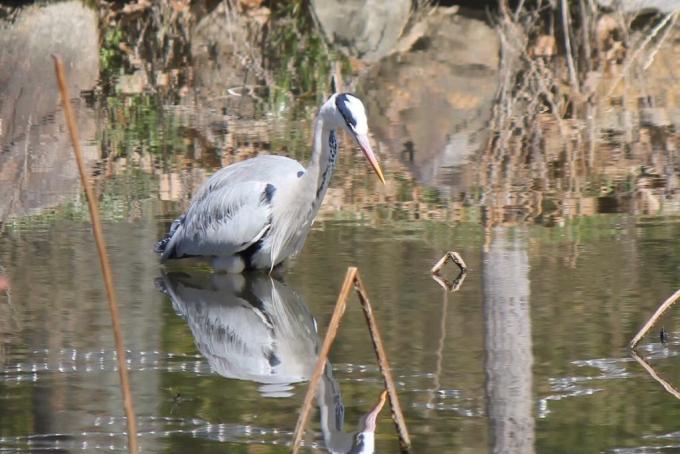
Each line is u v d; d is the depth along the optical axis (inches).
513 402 339.0
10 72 962.7
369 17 1074.1
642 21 1096.8
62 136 768.3
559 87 909.2
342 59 1027.3
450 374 366.6
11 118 837.2
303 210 489.7
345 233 543.8
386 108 842.2
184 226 512.7
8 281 478.3
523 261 458.9
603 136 748.6
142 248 528.1
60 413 339.3
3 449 315.3
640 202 588.1
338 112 472.4
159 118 820.6
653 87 908.6
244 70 999.0
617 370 366.3
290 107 852.6
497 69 981.2
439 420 328.8
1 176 667.4
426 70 982.4
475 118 811.4
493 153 708.0
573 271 471.2
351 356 386.0
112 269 497.0
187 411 340.2
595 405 337.4
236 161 689.0
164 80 968.3
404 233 540.4
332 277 478.3
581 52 1023.6
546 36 1073.5
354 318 426.0
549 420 328.2
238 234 490.0
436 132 761.6
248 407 342.0
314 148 484.1
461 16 1125.1
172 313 439.2
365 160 692.1
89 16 1027.9
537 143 732.7
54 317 433.4
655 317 382.3
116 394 354.9
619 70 968.9
